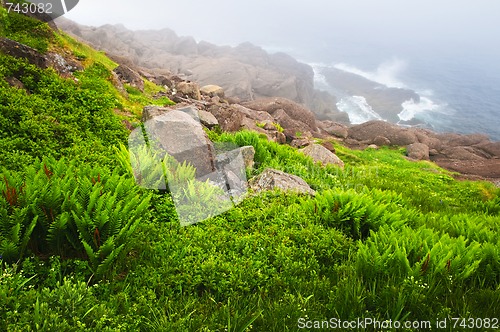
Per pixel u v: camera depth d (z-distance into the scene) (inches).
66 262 171.8
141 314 155.1
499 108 3189.0
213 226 238.2
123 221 190.4
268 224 256.7
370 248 205.3
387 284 171.9
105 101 508.1
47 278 161.9
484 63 6048.2
